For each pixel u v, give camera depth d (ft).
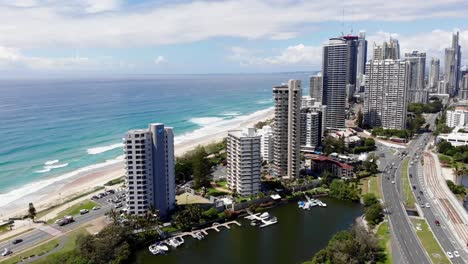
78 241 591.37
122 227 636.48
